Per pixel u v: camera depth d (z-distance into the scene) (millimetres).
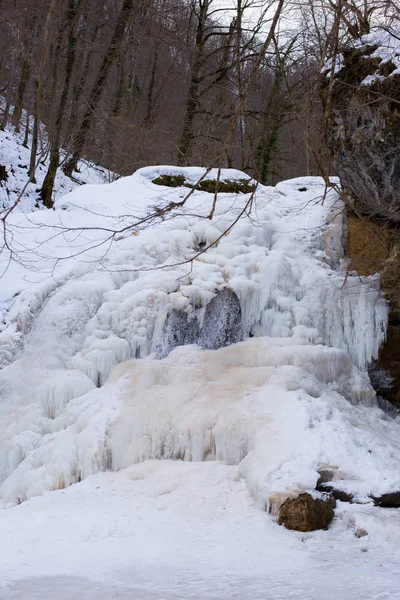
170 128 21234
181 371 10500
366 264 12180
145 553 6254
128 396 10086
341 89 10086
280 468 8078
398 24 9883
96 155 26781
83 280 12211
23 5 14672
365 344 11531
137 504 8000
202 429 9289
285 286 11898
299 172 20094
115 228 13547
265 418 9172
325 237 12930
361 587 5219
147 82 25672
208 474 8594
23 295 12219
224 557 6160
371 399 10945
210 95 20078
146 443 9477
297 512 7188
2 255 13430
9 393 10914
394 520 7082
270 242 13000
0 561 5934
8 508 8859
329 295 11781
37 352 11258
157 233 12906
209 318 11586
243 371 10359
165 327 11461
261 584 5285
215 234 12781
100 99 21234
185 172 16125
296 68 10305
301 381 10086
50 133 20906
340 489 7809
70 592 4926
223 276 12016
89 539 6727
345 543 6742
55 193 23391
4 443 10102
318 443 8383
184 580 5379
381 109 9664
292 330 11555
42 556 6129
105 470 9430
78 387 10602
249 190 15797
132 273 12281
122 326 11438
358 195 11406
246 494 8031
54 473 9344
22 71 24484
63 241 13555
